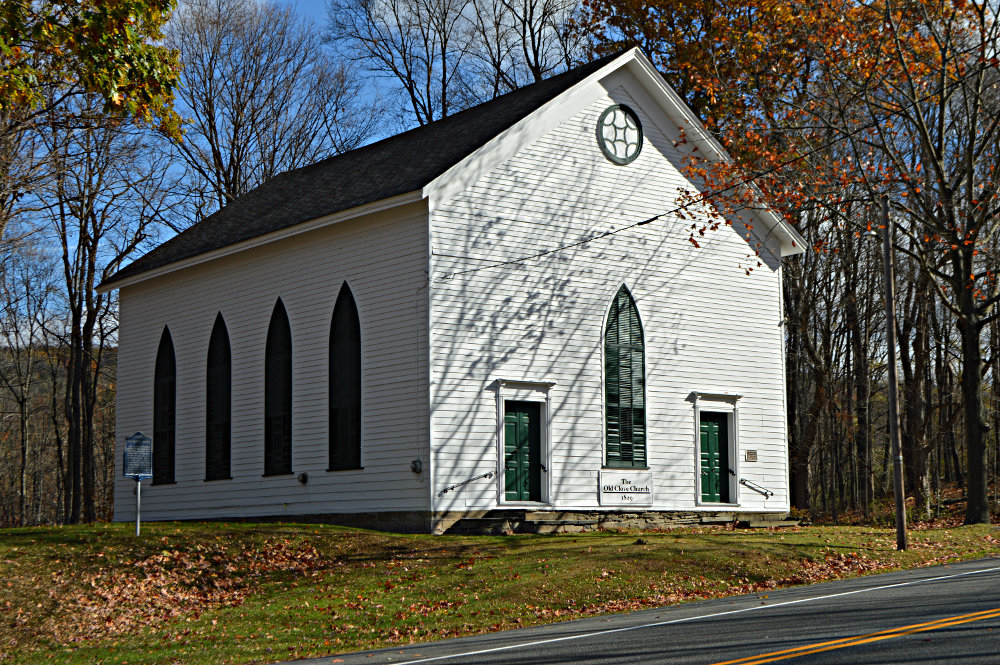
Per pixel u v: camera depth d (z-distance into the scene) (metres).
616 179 28.11
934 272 28.59
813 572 19.55
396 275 25.41
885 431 48.97
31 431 69.31
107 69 19.19
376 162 30.73
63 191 34.66
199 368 31.64
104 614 18.03
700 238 29.70
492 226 25.66
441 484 24.11
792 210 30.45
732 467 29.48
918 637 10.61
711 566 19.67
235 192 49.78
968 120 29.31
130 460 23.28
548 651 11.87
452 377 24.59
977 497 27.42
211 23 50.00
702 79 37.19
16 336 56.81
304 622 16.56
